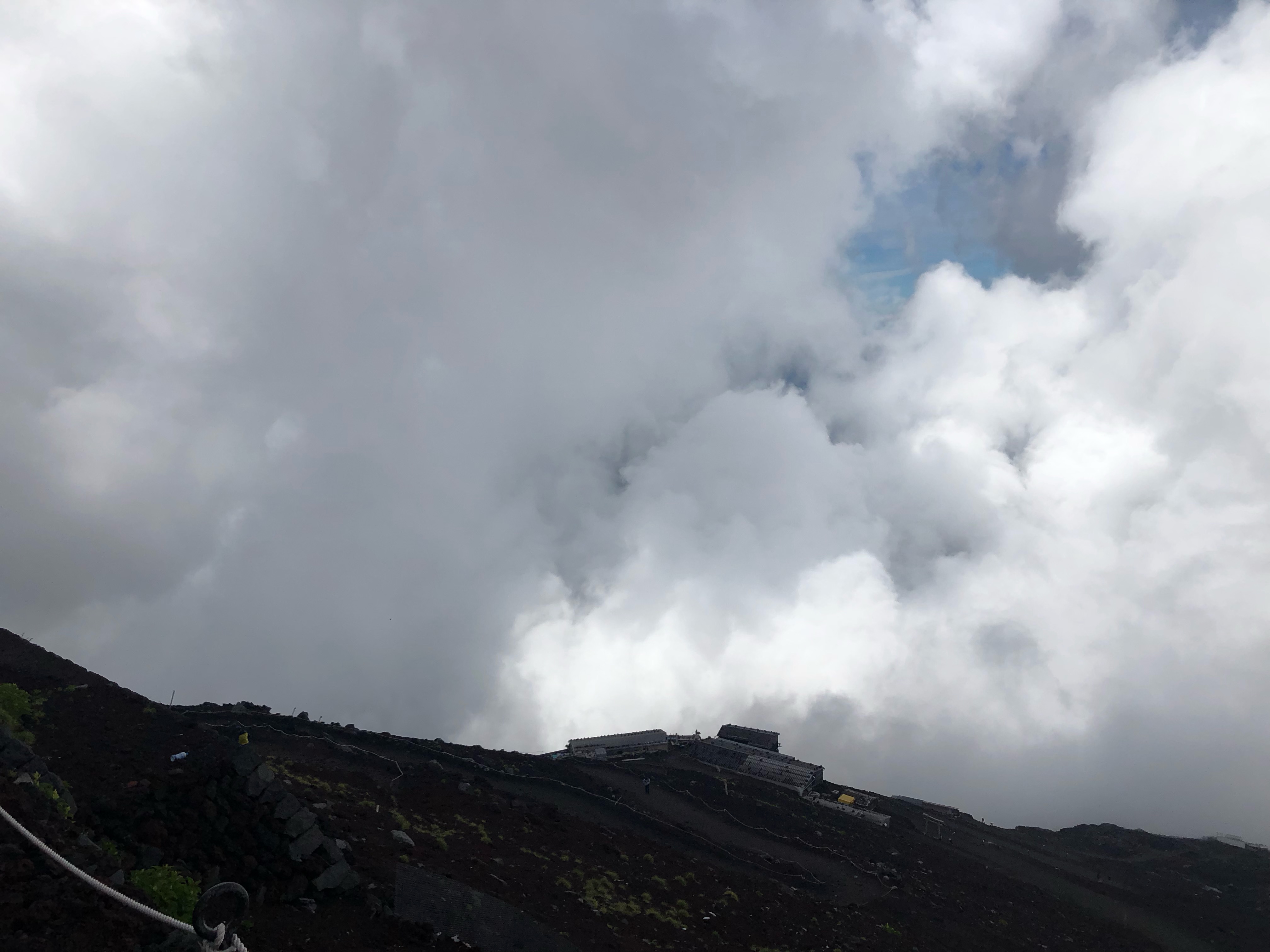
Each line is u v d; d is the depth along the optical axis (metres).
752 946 47.56
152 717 36.00
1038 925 74.12
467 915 34.53
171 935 22.58
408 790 54.97
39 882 21.64
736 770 106.88
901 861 80.69
